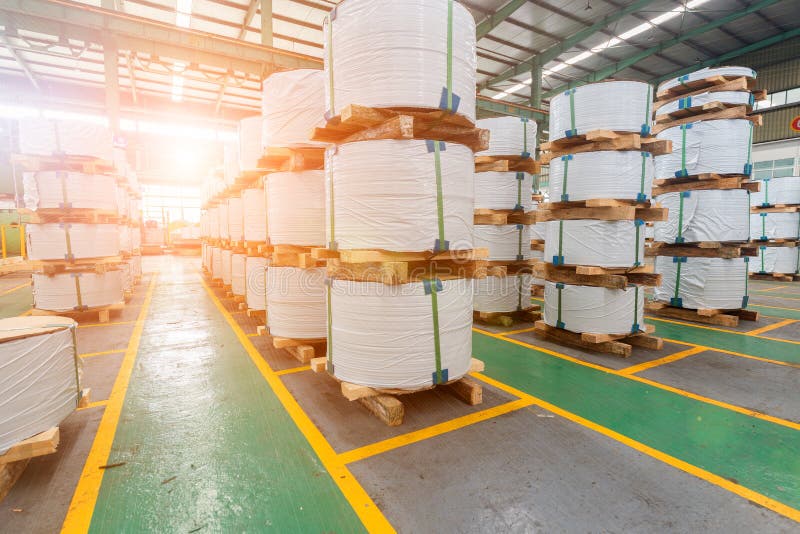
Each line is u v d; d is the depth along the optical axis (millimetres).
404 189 2566
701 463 2295
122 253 7500
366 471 2211
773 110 17531
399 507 1931
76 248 5402
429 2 2508
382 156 2568
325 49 2830
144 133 19469
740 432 2652
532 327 5551
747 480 2141
